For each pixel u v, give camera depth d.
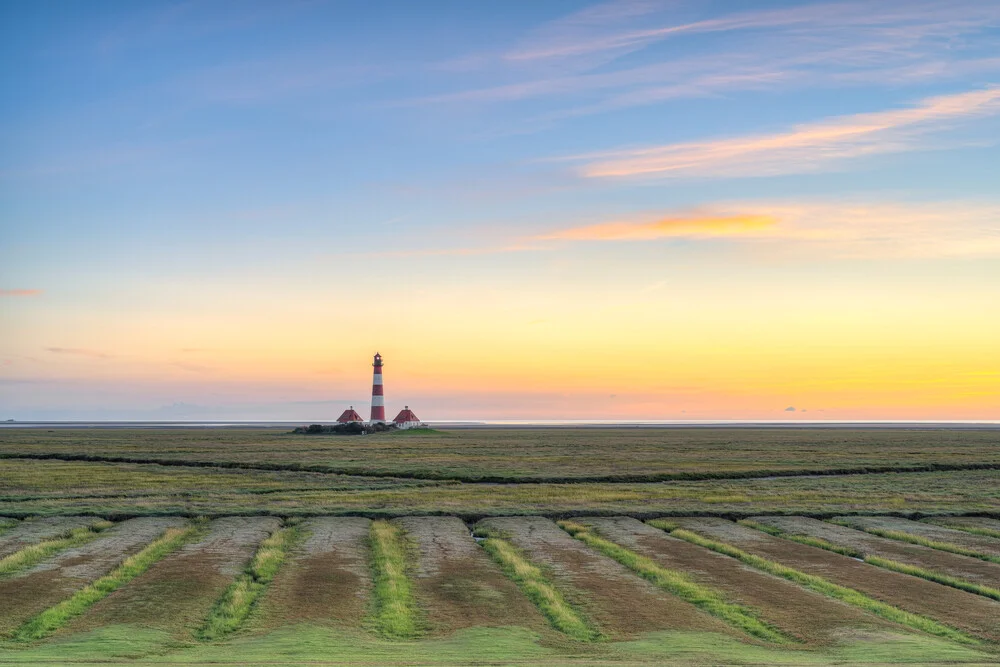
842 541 51.94
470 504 67.62
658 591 38.22
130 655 27.44
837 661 27.12
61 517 59.91
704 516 63.47
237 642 29.52
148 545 48.34
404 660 26.77
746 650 28.75
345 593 37.09
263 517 60.50
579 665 25.89
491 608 34.84
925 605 35.94
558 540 52.03
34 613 33.31
